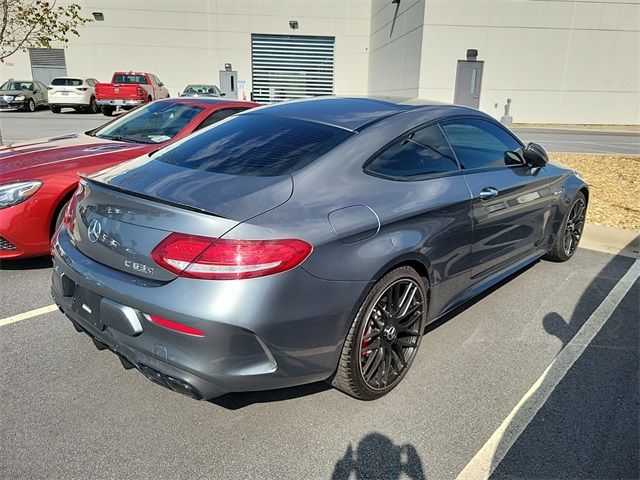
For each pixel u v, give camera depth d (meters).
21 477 2.09
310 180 2.43
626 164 10.86
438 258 2.84
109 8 27.45
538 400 2.71
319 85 29.88
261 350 2.14
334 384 2.57
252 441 2.35
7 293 3.86
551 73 22.61
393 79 25.20
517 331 3.46
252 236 2.07
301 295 2.17
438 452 2.31
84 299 2.47
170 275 2.11
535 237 4.05
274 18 28.52
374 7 28.28
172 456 2.24
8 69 28.47
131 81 22.44
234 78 28.98
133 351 2.26
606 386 2.84
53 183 4.11
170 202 2.18
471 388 2.80
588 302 3.94
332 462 2.24
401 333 2.74
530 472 2.21
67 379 2.79
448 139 3.20
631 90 23.34
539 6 21.67
